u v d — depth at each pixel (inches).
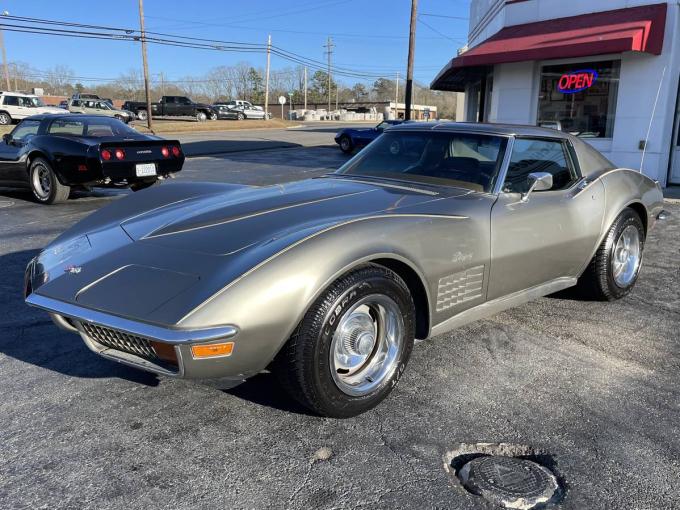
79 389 122.6
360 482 93.0
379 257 106.2
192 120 1857.8
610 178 171.9
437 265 118.0
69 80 4227.4
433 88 847.7
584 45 399.9
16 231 281.6
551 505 88.0
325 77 4547.2
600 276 171.2
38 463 97.0
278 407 115.7
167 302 93.7
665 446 103.9
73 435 105.4
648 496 90.5
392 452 101.0
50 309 101.7
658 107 404.8
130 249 110.9
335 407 106.0
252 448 101.8
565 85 455.8
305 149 965.2
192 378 94.9
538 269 146.2
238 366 95.8
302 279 96.8
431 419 111.9
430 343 148.0
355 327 107.3
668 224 302.7
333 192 135.5
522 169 146.9
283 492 90.4
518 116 485.1
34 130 369.4
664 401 120.1
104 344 105.4
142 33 1412.4
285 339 97.5
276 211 120.0
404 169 153.1
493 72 525.0
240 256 100.1
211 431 107.0
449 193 135.9
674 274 214.5
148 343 95.0
